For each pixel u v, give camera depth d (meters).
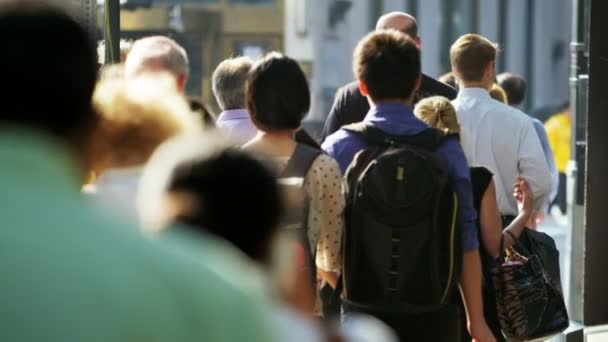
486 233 13.23
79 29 4.23
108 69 9.88
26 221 3.67
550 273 14.38
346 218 11.77
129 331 3.63
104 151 5.55
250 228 5.10
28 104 4.10
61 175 3.91
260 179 5.12
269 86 11.32
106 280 3.64
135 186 7.24
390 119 12.10
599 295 16.92
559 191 44.44
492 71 15.38
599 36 16.41
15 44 4.11
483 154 15.14
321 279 12.90
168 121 7.80
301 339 5.09
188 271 3.81
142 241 3.80
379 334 6.47
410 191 11.59
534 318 13.71
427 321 11.95
